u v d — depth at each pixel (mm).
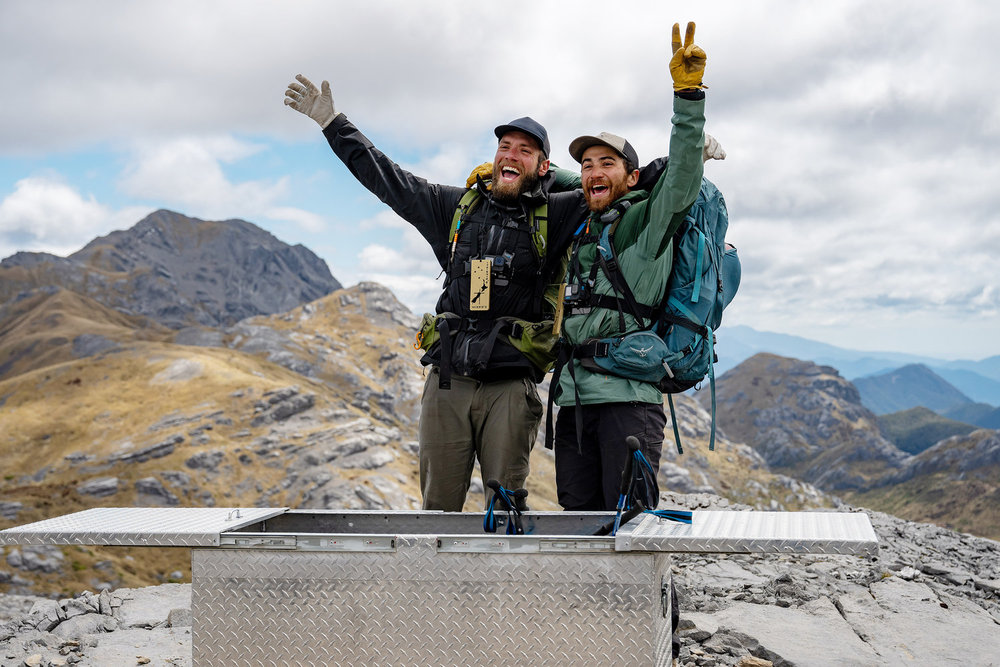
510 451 4461
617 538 2557
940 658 4359
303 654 2723
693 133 3561
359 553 2693
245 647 2756
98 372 187625
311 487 150000
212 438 161375
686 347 4051
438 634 2666
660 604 2729
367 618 2691
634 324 4035
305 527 3398
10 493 146250
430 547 2662
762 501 197250
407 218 4754
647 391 4023
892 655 4383
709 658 4223
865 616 5008
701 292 4066
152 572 118938
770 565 6156
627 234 4086
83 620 4902
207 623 2773
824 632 4680
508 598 2631
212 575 2773
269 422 171000
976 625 4902
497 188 4348
